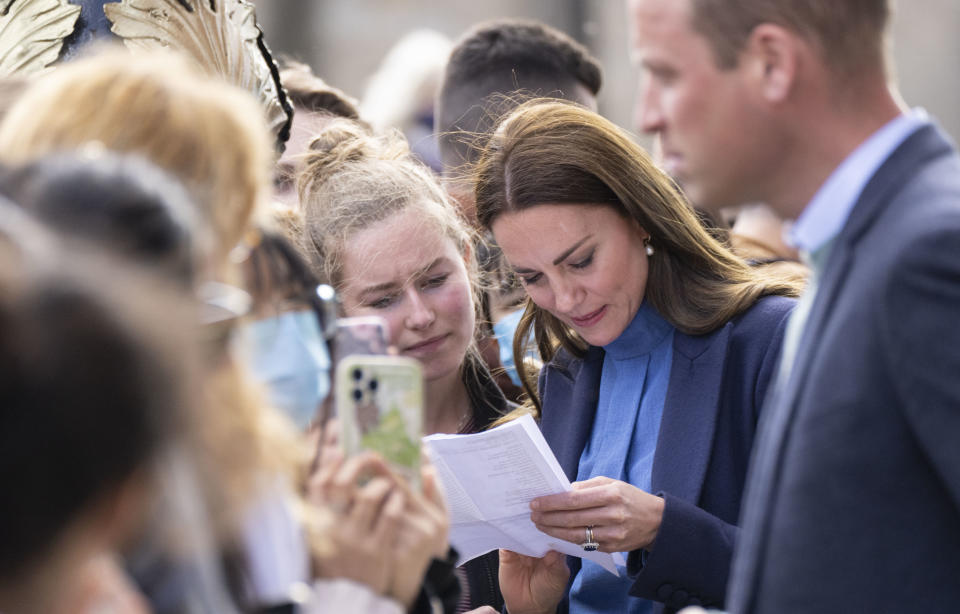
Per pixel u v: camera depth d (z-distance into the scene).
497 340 6.94
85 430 1.51
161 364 1.60
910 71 15.48
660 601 4.89
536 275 5.38
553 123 5.31
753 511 3.16
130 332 1.57
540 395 6.06
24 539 1.51
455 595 3.52
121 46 4.41
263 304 3.26
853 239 3.03
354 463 3.19
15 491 1.48
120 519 1.65
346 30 16.11
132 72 2.71
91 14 4.43
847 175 3.07
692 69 3.07
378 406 3.27
